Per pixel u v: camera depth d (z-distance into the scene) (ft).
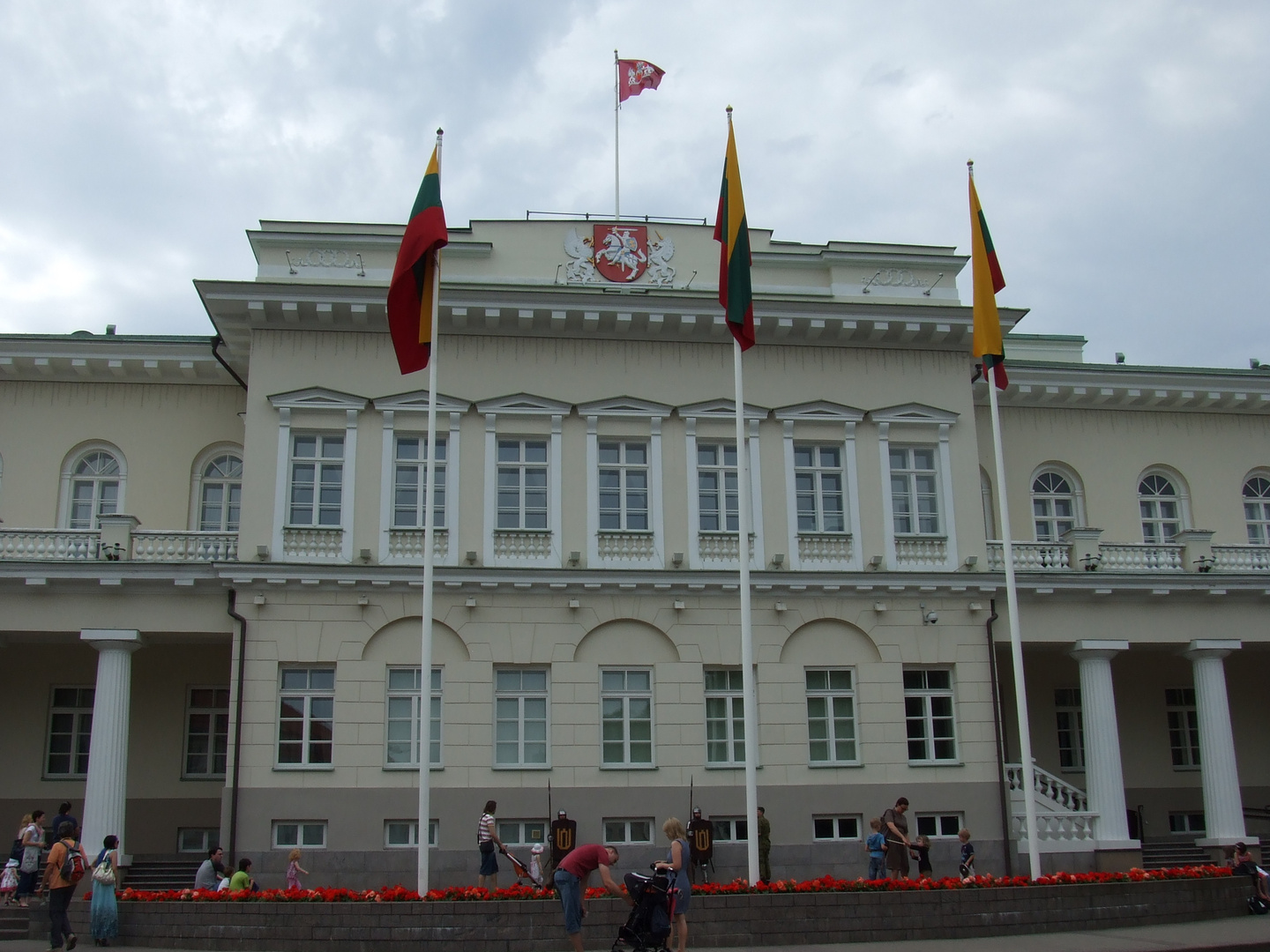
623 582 90.99
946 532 96.94
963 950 57.62
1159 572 98.63
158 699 97.50
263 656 86.89
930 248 103.19
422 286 74.90
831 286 101.81
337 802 85.25
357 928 59.06
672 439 95.30
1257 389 113.50
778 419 96.63
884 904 61.67
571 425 94.38
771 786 89.86
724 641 92.07
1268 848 99.50
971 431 99.40
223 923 60.75
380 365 93.09
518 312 93.61
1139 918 66.33
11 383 101.96
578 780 88.12
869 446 97.76
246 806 84.38
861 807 90.48
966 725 93.30
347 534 89.76
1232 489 114.21
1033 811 73.77
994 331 82.12
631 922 52.21
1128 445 113.39
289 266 95.66
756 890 61.82
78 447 101.76
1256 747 110.11
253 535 88.99
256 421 90.99
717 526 94.94
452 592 89.71
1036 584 96.58
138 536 89.92
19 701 96.89
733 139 77.36
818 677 93.25
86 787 92.32
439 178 75.56
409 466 92.43
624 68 107.24
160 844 94.73
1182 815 107.34
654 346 96.78
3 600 87.40
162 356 101.45
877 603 94.27
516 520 92.53
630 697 90.68
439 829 85.71
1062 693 107.14
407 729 87.81
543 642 90.07
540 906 59.06
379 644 88.43
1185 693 110.32
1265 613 100.63
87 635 86.89
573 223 100.32
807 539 94.94
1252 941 58.65
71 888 62.13
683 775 89.30
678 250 100.89
